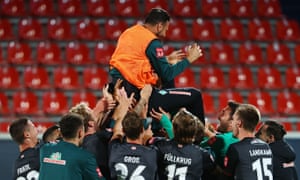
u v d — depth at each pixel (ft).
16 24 172.65
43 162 64.95
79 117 65.10
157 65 67.10
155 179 64.90
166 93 68.95
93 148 67.21
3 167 107.14
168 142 65.46
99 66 163.32
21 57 163.53
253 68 169.07
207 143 69.87
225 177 68.85
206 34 172.96
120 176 63.21
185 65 67.87
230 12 181.98
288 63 172.24
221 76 162.50
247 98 161.99
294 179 74.90
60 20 171.01
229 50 169.27
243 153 66.74
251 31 177.17
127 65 67.36
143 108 66.08
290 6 196.44
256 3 184.96
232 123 69.77
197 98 70.28
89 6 176.14
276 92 164.66
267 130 74.38
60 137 71.10
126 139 64.95
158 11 68.54
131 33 68.28
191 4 179.83
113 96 68.28
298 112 159.43
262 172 66.90
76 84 158.51
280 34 179.63
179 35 171.22
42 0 175.11
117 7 176.35
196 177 65.05
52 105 153.07
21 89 158.20
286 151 73.87
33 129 70.54
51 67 163.12
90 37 169.37
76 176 63.98
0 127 146.92
